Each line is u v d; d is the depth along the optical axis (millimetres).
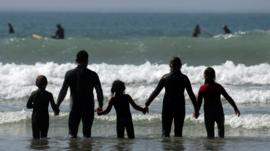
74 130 25125
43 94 25359
